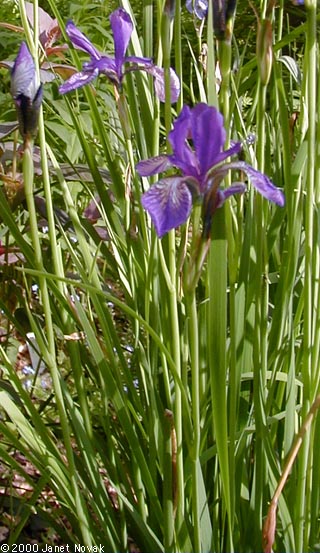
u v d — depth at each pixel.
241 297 0.89
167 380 0.88
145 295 0.90
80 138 0.92
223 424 0.80
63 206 1.17
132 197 0.96
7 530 1.05
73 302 0.89
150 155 0.93
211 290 0.78
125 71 0.89
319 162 0.88
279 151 1.04
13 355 1.16
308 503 0.86
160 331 0.91
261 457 0.86
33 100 0.78
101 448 0.94
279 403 0.95
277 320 0.91
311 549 0.88
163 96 0.89
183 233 0.79
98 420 1.05
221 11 0.81
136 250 0.95
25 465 1.19
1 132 1.01
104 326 0.89
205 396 0.91
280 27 1.02
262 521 0.89
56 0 2.57
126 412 0.87
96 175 0.93
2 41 2.08
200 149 0.76
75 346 0.88
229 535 0.84
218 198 0.76
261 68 0.81
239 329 0.88
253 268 0.92
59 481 0.88
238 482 0.89
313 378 0.83
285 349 0.94
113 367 0.91
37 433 0.91
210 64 0.81
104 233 1.04
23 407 0.94
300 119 0.95
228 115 0.85
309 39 0.79
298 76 0.98
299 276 0.98
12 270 1.10
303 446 0.83
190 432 0.84
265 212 0.93
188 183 0.76
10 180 1.04
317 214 0.83
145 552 0.93
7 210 0.86
